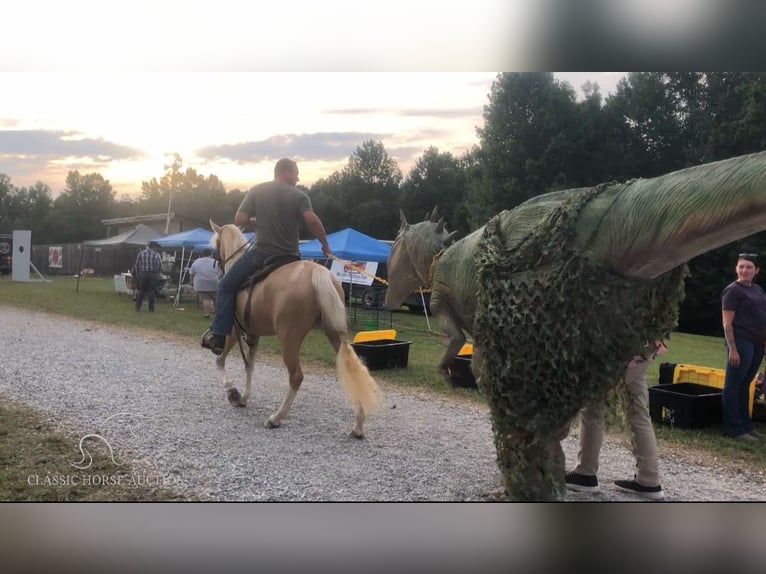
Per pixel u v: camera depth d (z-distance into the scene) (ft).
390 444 12.90
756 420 15.69
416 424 14.47
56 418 13.70
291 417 14.60
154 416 14.17
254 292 13.62
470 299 9.01
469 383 18.40
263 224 13.76
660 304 7.65
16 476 10.81
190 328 26.63
